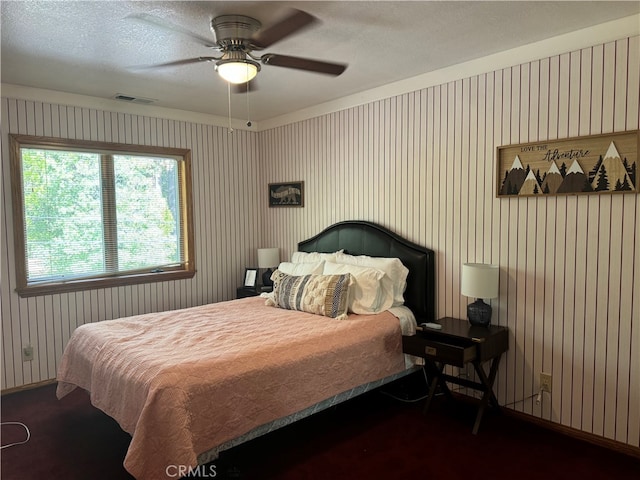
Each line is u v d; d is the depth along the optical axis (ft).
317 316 10.58
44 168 12.33
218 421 7.11
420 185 11.60
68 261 12.87
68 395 11.56
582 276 8.90
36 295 12.14
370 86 12.35
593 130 8.57
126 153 13.66
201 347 8.20
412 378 11.45
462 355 8.90
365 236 12.72
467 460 8.29
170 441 6.47
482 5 7.49
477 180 10.44
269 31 8.30
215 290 15.94
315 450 8.69
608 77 8.33
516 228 9.84
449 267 11.12
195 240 15.31
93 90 12.24
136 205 14.16
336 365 8.91
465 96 10.53
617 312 8.48
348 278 10.68
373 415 10.23
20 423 9.98
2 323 11.64
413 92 11.60
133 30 8.17
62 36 8.39
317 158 14.52
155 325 9.89
